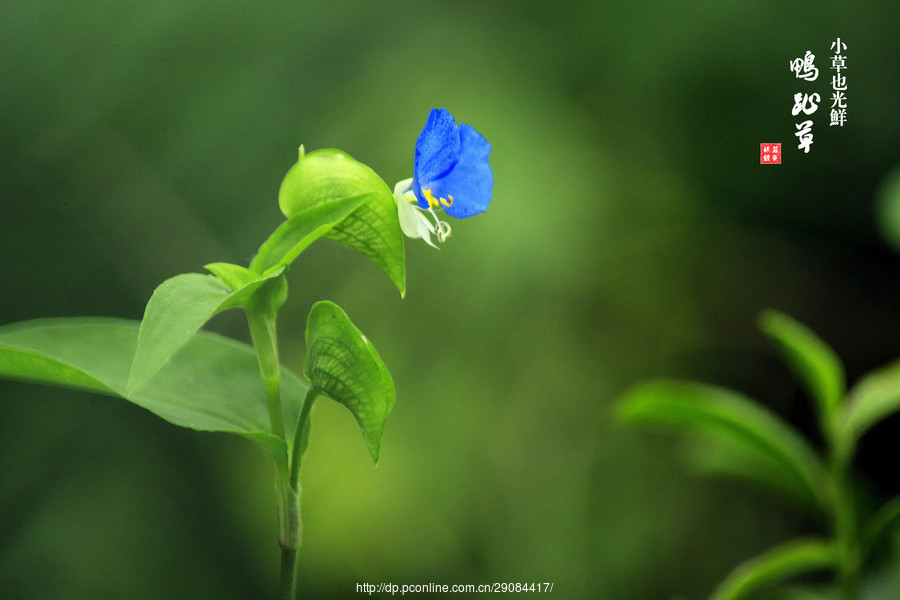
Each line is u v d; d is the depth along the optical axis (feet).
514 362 2.63
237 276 1.29
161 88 2.41
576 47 2.58
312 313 1.28
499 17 2.59
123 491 2.31
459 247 2.34
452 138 1.29
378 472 2.43
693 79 2.61
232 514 2.43
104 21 2.40
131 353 1.37
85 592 2.20
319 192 1.29
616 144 2.69
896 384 1.47
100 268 2.39
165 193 2.39
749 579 1.48
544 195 2.36
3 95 2.35
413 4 2.58
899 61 2.55
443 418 2.50
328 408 2.46
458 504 2.50
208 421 1.32
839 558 1.47
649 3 2.52
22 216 2.36
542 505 2.65
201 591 2.34
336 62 2.46
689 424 1.54
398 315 2.46
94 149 2.37
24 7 2.36
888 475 2.66
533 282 2.42
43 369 1.30
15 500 2.21
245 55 2.44
